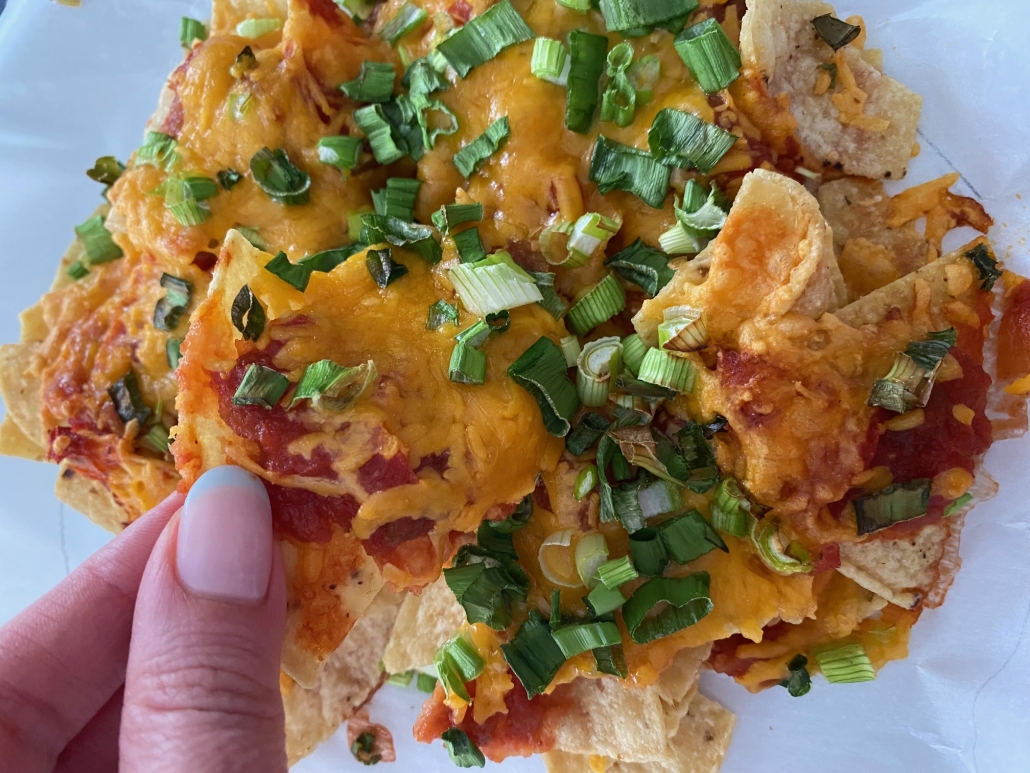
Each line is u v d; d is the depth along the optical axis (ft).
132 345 0.56
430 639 0.55
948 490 0.44
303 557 0.40
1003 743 0.51
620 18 0.45
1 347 0.62
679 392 0.45
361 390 0.39
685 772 0.53
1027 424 0.50
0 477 0.66
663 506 0.47
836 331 0.42
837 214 0.52
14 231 0.68
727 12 0.47
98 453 0.58
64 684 0.43
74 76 0.69
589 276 0.48
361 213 0.51
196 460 0.40
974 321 0.46
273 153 0.50
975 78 0.53
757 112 0.45
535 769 0.58
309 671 0.41
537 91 0.46
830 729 0.54
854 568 0.51
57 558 0.66
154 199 0.51
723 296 0.42
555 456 0.47
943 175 0.53
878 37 0.56
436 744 0.59
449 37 0.47
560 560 0.49
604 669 0.47
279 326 0.40
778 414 0.42
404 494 0.39
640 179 0.46
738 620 0.47
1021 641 0.51
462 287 0.44
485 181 0.48
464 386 0.43
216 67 0.51
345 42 0.51
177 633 0.36
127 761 0.35
